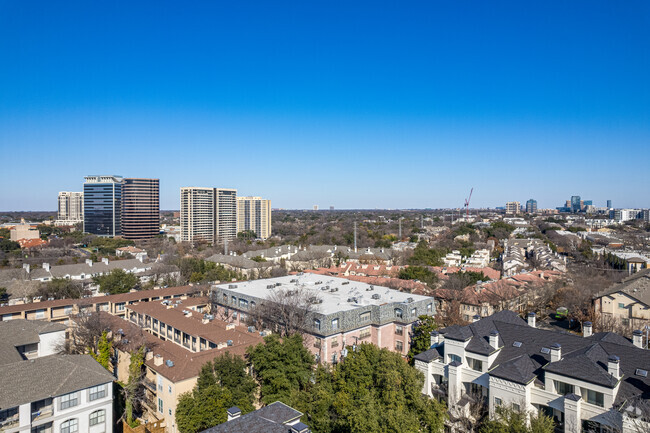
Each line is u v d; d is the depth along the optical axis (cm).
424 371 5484
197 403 4650
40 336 6619
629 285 9431
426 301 7750
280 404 3784
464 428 4672
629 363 4347
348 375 4947
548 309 11006
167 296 10000
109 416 5088
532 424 3900
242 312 8200
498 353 5119
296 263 15975
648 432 3525
